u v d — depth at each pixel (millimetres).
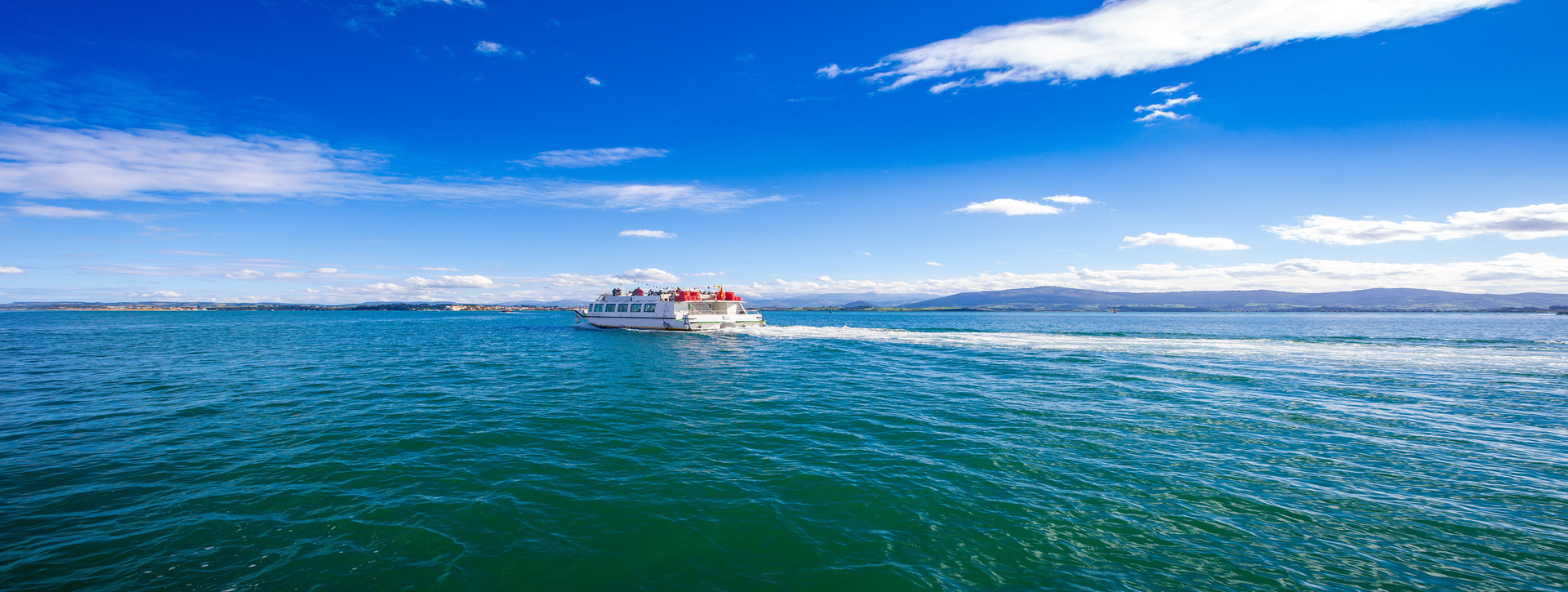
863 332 49656
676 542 7918
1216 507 9039
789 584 6965
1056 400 17844
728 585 6918
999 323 112500
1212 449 12188
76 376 22703
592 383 21500
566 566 7289
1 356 30500
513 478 10359
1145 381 21484
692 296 51312
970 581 7043
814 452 12156
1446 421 14594
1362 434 13336
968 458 11648
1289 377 22266
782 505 9172
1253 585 6863
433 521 8492
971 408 16578
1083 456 11773
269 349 35500
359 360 29297
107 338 46625
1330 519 8547
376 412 16016
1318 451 12008
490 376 23219
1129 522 8539
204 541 7758
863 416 15664
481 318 137250
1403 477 10320
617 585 6906
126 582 6734
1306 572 7117
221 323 88062
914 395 18734
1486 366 25422
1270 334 54688
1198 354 30594
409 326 78125
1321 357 29312
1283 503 9164
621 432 13820
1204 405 16906
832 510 9031
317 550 7594
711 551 7699
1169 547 7781
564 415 15719
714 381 22094
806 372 24453
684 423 14797
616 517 8703
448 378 22703
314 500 9250
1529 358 28203
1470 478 10188
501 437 13266
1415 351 31578
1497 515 8609
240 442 12695
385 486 9930
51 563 7121
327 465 11070
